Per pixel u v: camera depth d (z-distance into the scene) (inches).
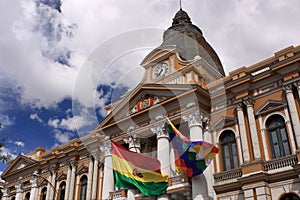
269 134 803.4
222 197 794.2
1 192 1505.9
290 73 794.8
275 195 721.6
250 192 736.3
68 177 1213.1
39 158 1421.0
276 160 746.2
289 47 827.4
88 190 1119.0
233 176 800.3
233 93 889.5
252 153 800.3
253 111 840.9
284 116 786.2
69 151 1240.2
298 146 724.0
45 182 1301.7
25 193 1381.6
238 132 852.6
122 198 858.1
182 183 789.9
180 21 1298.0
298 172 693.9
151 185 637.3
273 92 824.9
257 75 853.2
